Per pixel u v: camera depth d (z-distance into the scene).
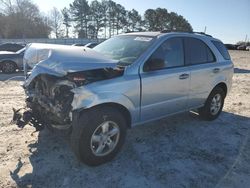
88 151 3.96
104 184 3.77
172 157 4.55
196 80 5.49
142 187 3.74
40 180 3.78
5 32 71.38
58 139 4.93
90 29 80.56
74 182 3.78
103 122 4.02
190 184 3.85
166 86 4.86
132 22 81.81
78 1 79.06
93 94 3.88
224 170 4.24
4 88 9.64
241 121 6.50
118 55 4.84
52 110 4.01
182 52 5.30
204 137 5.40
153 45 4.78
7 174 3.88
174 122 6.11
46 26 78.62
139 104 4.51
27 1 74.88
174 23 79.06
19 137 5.01
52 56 3.97
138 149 4.75
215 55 6.07
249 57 33.72
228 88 6.50
